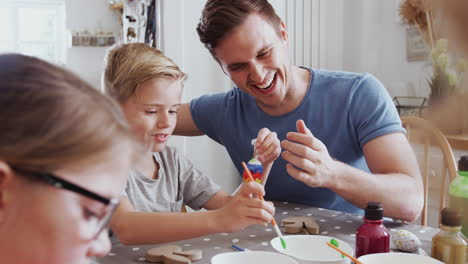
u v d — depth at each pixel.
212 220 0.99
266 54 1.23
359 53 2.54
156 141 1.25
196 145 2.49
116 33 5.55
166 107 1.23
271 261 0.83
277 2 2.61
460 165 0.68
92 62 5.63
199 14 2.47
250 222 0.97
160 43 2.49
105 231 0.44
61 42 5.77
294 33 2.65
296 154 1.08
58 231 0.36
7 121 0.35
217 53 1.27
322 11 2.66
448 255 0.79
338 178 1.11
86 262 0.41
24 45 5.72
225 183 2.57
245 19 1.18
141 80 1.18
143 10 2.90
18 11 5.68
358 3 2.52
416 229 1.09
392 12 2.26
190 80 2.48
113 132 0.39
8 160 0.35
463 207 0.35
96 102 0.39
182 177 1.40
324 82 1.45
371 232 0.87
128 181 1.25
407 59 2.17
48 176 0.35
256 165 1.25
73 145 0.36
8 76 0.36
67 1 5.49
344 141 1.42
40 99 0.35
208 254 0.95
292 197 1.47
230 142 1.59
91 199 0.38
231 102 1.58
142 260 0.93
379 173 1.28
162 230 0.99
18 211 0.35
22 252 0.36
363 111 1.37
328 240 0.92
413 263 0.79
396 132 1.32
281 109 1.46
